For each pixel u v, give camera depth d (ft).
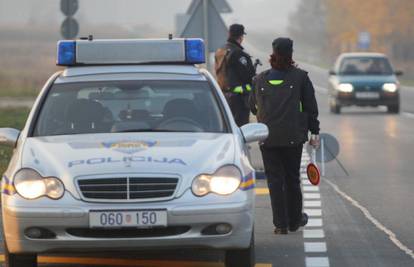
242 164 74.23
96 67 87.20
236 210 71.72
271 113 90.84
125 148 74.28
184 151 73.97
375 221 99.81
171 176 71.41
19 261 73.97
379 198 115.96
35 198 71.41
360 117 273.13
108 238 70.74
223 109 82.28
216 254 83.25
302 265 79.41
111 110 81.51
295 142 90.68
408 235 92.12
